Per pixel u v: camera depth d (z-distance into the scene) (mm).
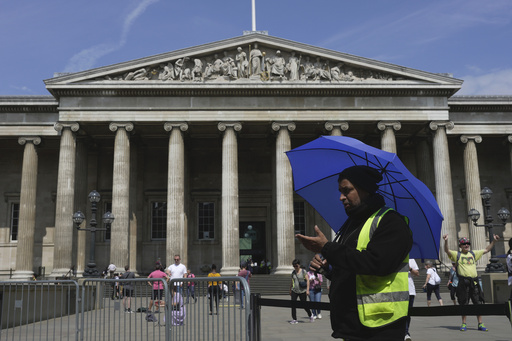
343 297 5102
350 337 4984
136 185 53750
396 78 49000
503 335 17438
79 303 14398
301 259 56938
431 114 48469
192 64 48875
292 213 46844
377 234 4941
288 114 48031
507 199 57312
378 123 48062
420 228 6250
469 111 52906
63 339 14656
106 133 51438
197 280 10766
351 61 48750
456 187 57438
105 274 44250
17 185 56406
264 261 56812
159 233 56406
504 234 56375
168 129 47344
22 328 15531
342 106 48219
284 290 43688
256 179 58469
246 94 48188
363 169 5352
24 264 48906
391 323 4867
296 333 18703
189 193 56219
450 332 18516
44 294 16000
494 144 58219
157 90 47594
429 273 27375
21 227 49625
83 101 47500
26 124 51375
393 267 4770
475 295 16828
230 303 10148
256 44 49062
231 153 47250
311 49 48781
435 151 48250
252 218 57938
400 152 57125
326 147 6527
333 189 6723
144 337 12617
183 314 11383
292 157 6945
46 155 57031
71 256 46281
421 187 6094
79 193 50250
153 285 12586
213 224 57312
